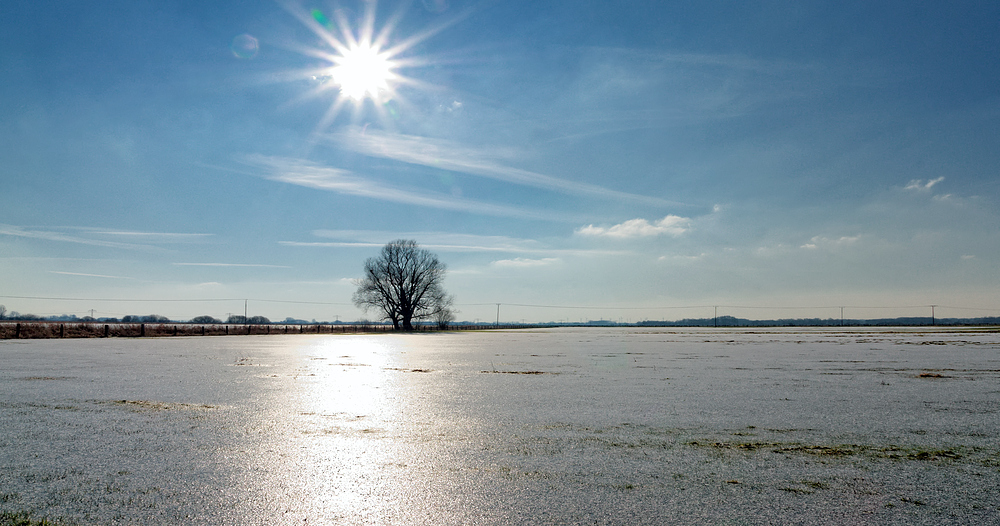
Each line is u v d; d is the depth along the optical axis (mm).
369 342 41469
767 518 4270
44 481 5168
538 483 5160
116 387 12055
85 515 4297
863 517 4301
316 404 9812
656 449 6492
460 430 7570
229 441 6836
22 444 6637
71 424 7879
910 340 40375
